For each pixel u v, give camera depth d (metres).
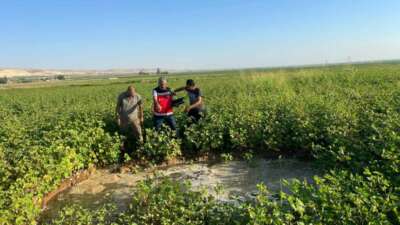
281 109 9.70
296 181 4.44
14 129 9.38
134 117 8.79
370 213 3.73
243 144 8.39
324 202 3.95
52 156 6.95
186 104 11.84
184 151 8.80
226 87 21.56
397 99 9.99
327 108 8.98
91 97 22.97
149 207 4.83
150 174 7.61
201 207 4.60
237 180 6.87
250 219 3.94
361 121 7.93
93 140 8.18
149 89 26.09
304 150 7.98
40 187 6.14
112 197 6.47
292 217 3.76
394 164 5.18
